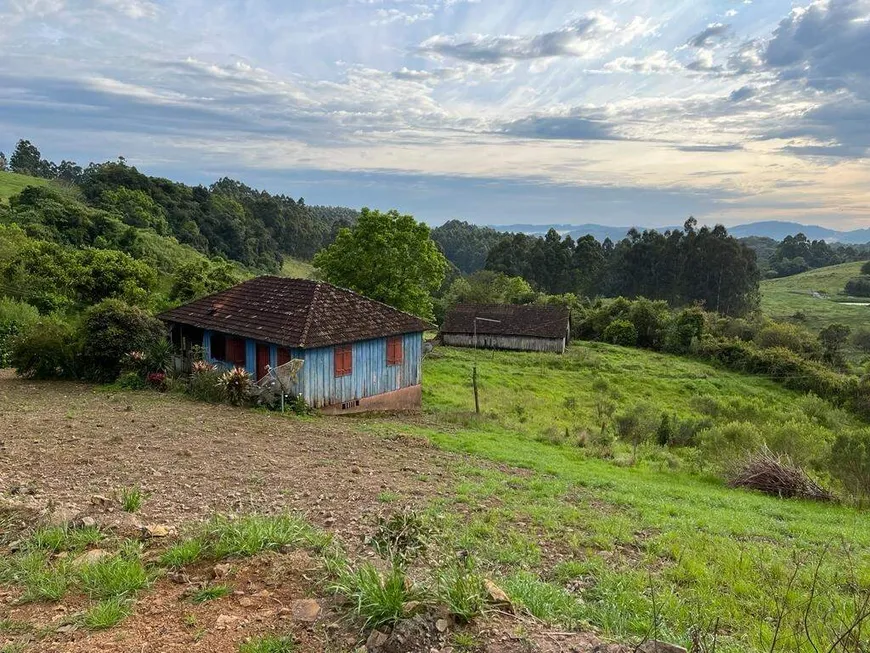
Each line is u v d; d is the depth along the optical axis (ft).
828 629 17.89
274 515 24.82
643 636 16.17
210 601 15.78
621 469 53.26
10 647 13.35
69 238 185.47
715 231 329.31
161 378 67.36
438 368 125.90
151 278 130.31
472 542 25.48
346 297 75.82
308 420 59.00
